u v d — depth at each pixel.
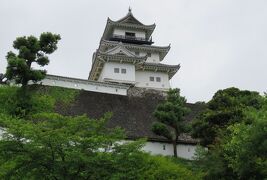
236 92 35.69
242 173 20.47
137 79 68.25
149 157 27.50
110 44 68.56
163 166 27.02
